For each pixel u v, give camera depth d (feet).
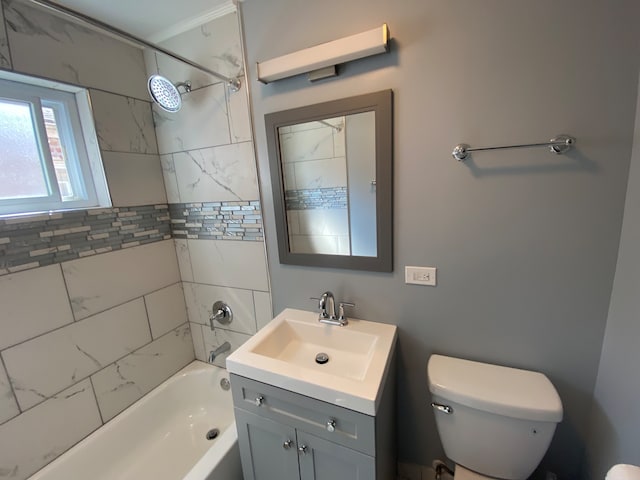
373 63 3.74
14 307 3.96
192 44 4.91
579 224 3.23
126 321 5.36
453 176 3.64
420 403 4.53
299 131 4.40
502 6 3.10
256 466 4.09
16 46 3.89
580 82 2.97
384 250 4.16
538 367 3.73
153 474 5.07
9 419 3.96
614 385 3.10
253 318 5.70
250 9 4.35
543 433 3.24
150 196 5.70
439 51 3.42
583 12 2.85
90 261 4.79
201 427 5.98
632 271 2.87
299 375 3.36
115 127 5.07
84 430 4.77
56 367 4.41
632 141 2.90
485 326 3.89
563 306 3.47
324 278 4.78
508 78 3.21
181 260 6.25
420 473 4.81
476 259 3.75
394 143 3.83
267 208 4.99
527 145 3.14
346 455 3.30
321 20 3.94
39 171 4.53
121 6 4.33
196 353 6.70
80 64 4.57
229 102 4.85
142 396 5.69
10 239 3.90
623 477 1.81
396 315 4.38
